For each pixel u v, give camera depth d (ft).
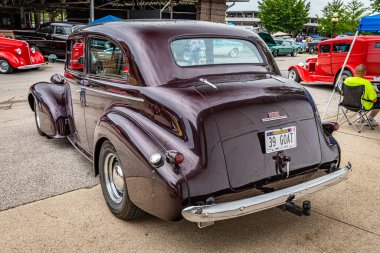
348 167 10.66
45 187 13.11
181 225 10.84
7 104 26.86
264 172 9.36
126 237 10.16
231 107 9.12
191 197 8.36
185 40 10.85
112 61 11.42
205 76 10.46
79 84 13.64
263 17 162.61
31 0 82.43
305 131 10.31
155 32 10.70
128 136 9.37
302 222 11.21
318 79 40.14
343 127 22.76
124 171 9.62
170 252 9.56
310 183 9.71
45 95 16.42
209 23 12.23
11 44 43.09
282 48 95.86
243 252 9.62
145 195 9.09
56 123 15.84
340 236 10.48
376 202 12.63
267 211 11.86
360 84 21.36
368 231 10.78
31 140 18.43
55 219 10.97
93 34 12.41
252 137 9.25
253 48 12.12
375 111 22.91
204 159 8.61
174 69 10.23
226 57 11.43
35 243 9.76
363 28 22.88
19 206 11.68
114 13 84.64
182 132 8.80
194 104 8.93
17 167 14.88
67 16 89.51
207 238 10.23
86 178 13.97
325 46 38.99
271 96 9.78
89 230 10.44
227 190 8.77
